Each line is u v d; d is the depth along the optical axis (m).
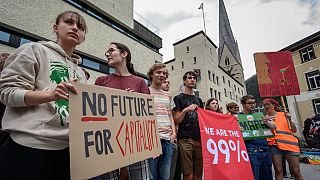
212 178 2.67
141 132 1.75
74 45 1.59
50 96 1.09
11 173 1.08
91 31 8.31
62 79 1.42
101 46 8.65
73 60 1.66
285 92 4.19
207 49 22.36
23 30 5.84
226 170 2.82
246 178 2.94
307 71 17.97
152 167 2.43
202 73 20.80
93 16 8.51
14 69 1.18
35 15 6.24
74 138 1.12
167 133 2.68
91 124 1.26
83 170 1.13
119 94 1.59
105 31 9.00
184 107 3.33
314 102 17.34
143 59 11.21
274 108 4.20
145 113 1.87
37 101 1.10
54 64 1.40
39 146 1.15
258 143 3.46
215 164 2.78
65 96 1.12
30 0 6.14
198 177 3.13
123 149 1.47
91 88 1.33
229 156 2.96
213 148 2.87
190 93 3.57
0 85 1.15
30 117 1.18
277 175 3.57
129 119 1.63
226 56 47.12
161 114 2.79
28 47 1.29
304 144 11.59
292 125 3.72
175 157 3.11
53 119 1.23
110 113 1.44
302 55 18.69
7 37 5.54
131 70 2.61
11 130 1.14
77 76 1.64
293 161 3.45
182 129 3.16
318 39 17.20
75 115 1.16
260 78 4.29
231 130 3.24
